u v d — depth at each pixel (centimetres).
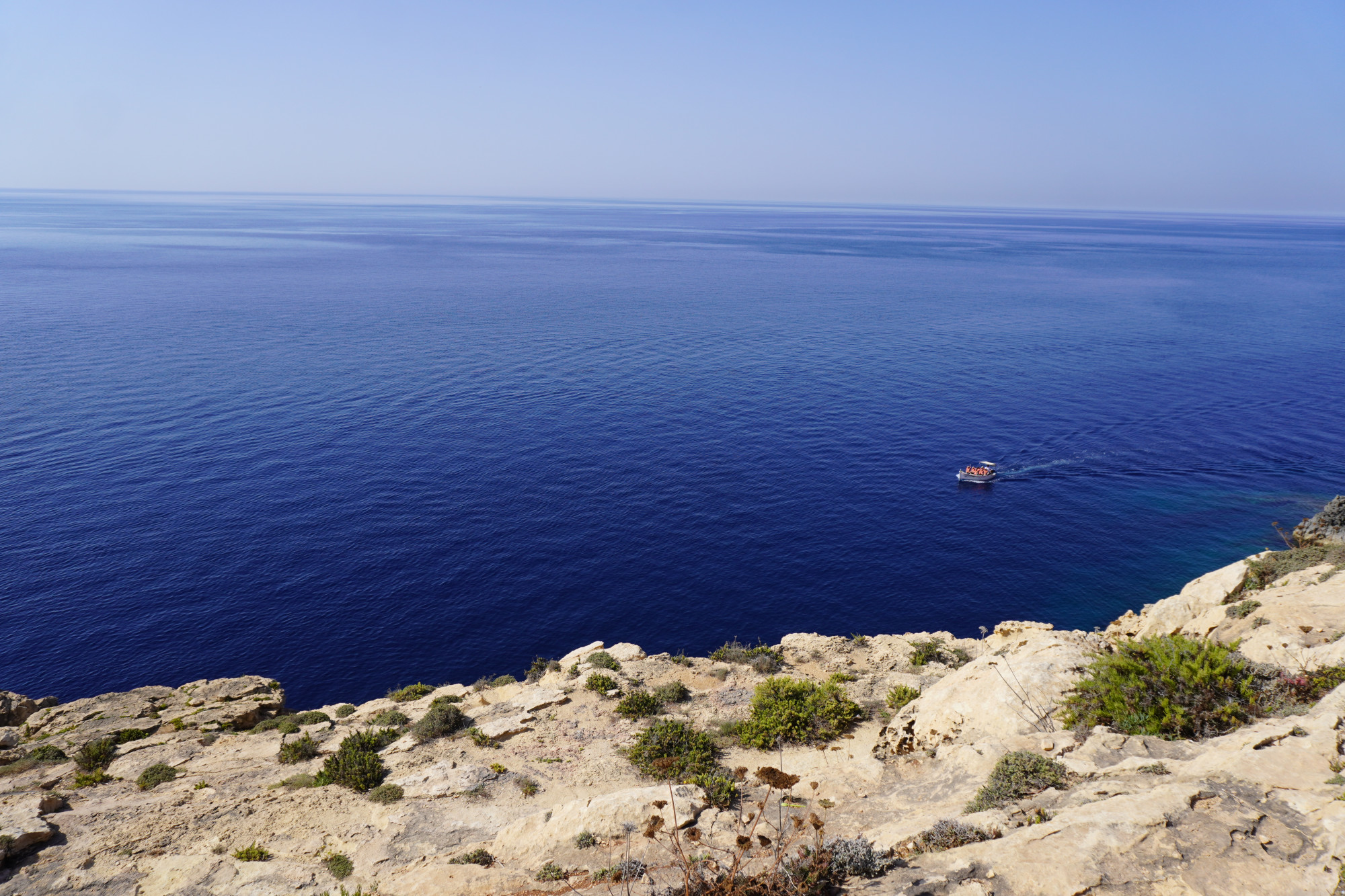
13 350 12031
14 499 6869
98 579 5647
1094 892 1073
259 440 8612
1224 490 7719
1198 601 3017
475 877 1683
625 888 1459
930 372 12369
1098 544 6569
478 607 5478
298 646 4984
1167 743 1567
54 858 1903
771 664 3450
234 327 14588
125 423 8938
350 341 13738
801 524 6925
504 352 13250
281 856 1922
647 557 6266
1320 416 9981
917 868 1248
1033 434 9344
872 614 5516
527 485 7638
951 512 7206
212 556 6041
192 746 2802
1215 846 1116
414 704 3262
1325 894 992
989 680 2142
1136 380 11856
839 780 1992
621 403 10450
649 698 2948
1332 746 1327
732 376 12000
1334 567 2791
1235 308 18938
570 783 2302
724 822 1789
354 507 7000
